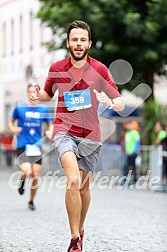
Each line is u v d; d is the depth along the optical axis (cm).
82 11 2611
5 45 4984
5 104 4794
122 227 1234
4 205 1608
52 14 2656
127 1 2586
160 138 2327
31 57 4516
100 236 1112
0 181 2445
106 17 2572
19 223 1270
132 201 1802
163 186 2183
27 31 4597
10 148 3547
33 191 1481
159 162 2195
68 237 1094
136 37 2592
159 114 2688
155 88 3669
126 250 968
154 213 1493
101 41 2659
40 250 962
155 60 2681
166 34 2642
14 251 952
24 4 4653
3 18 5034
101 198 1880
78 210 812
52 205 1616
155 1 2547
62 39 2761
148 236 1116
